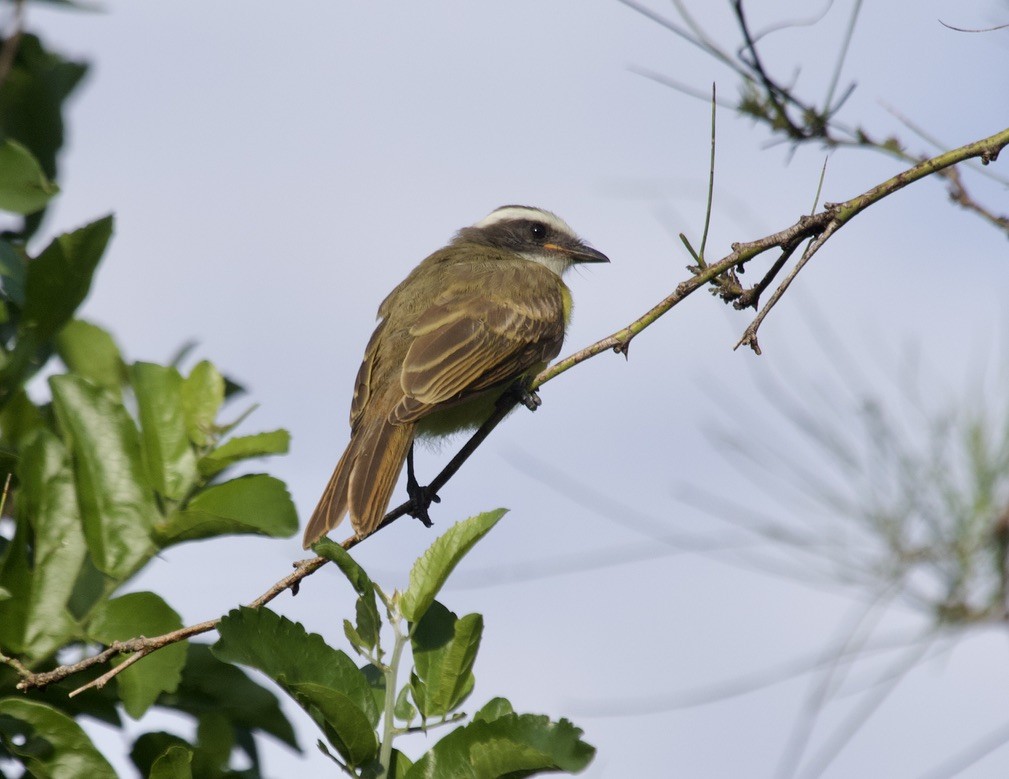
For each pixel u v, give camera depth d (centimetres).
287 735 753
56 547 730
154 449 773
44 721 661
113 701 741
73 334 866
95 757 664
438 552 623
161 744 724
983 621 598
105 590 737
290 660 595
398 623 610
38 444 741
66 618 718
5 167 802
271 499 770
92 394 760
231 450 794
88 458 748
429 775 559
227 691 745
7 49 806
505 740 551
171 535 745
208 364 816
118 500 747
